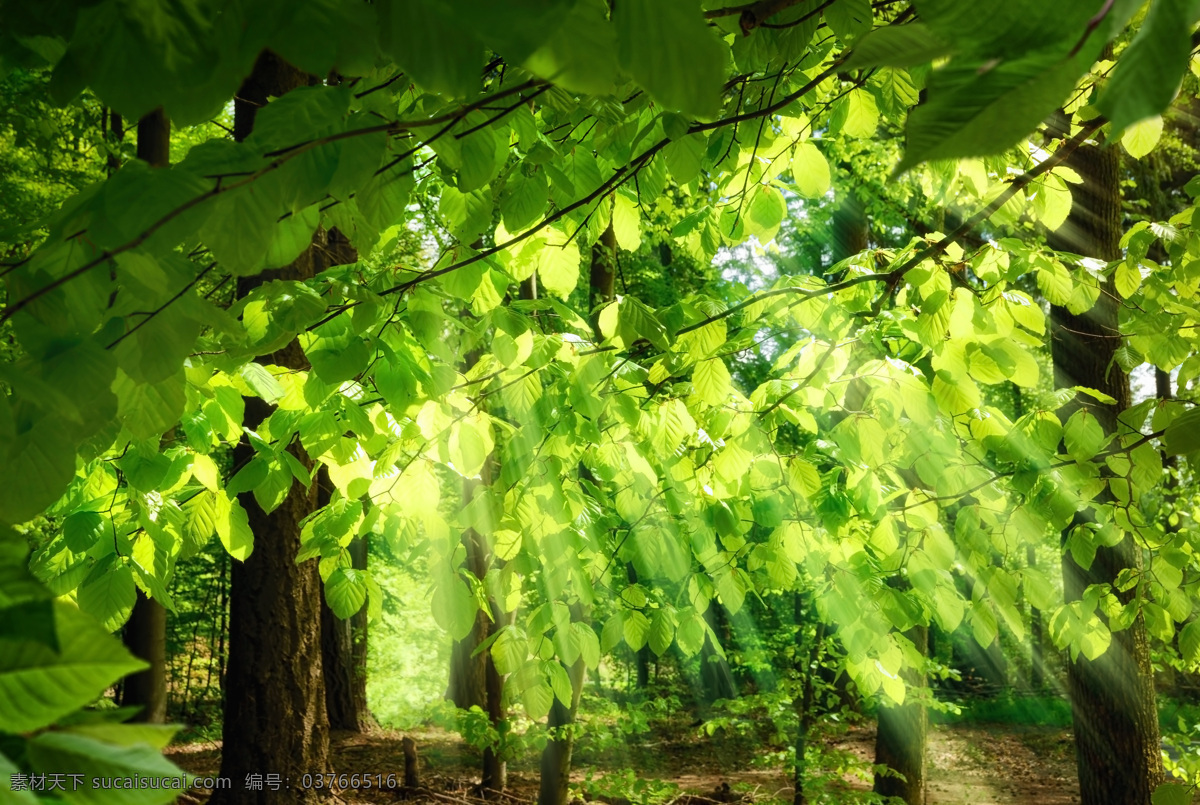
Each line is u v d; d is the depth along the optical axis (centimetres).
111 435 183
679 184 250
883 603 327
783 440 647
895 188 966
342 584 296
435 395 256
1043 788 1300
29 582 64
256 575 582
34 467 123
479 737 585
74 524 242
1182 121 975
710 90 76
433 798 939
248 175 122
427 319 236
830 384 313
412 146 176
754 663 835
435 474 282
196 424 252
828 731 712
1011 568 366
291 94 128
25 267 125
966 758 1491
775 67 265
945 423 329
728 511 339
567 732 621
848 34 203
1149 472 302
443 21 85
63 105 94
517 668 310
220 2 90
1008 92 54
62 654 62
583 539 331
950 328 280
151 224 113
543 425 316
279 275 528
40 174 733
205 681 1920
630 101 245
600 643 337
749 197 322
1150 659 612
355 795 936
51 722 63
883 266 357
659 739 1295
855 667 359
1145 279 340
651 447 347
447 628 285
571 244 285
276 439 292
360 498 313
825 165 298
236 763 572
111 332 143
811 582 565
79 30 90
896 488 349
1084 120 300
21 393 96
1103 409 542
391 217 174
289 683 582
